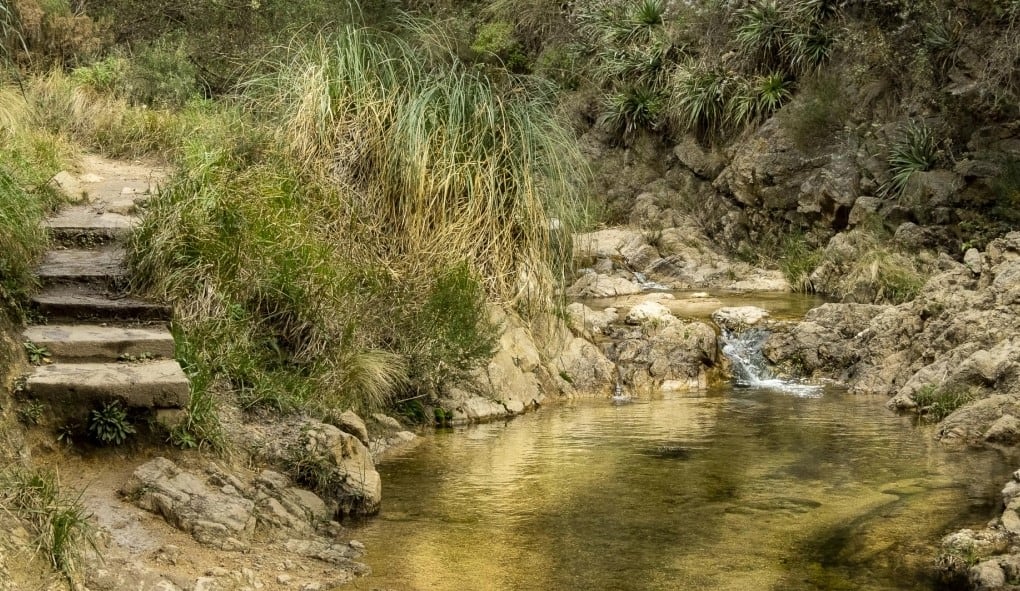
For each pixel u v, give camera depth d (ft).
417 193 32.01
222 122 37.40
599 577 18.58
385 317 30.04
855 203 55.36
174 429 20.74
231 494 20.07
